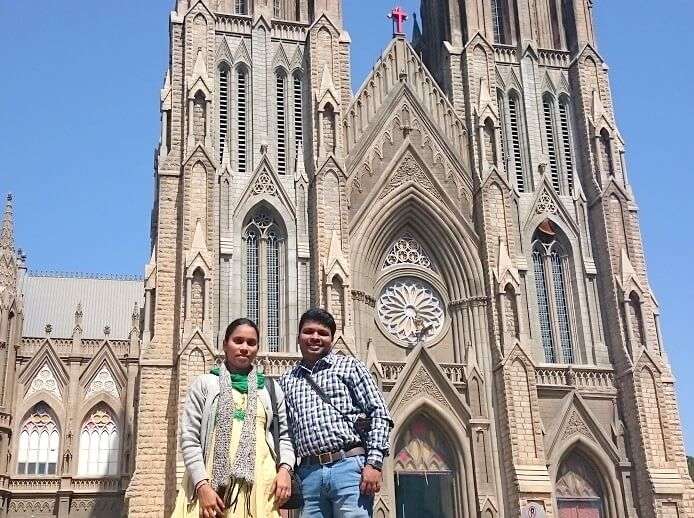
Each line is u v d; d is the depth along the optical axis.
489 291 59.75
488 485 54.75
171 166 58.16
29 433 79.31
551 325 61.31
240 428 12.16
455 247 61.25
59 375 81.25
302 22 65.44
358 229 59.41
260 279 57.62
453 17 68.44
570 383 58.94
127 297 96.25
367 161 61.44
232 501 11.76
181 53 61.62
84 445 80.19
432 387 56.03
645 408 57.69
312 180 59.72
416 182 62.00
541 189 64.38
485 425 56.12
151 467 51.09
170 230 56.75
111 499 78.19
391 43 65.44
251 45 63.78
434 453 55.78
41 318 90.69
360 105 62.94
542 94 67.75
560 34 70.00
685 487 56.16
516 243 62.28
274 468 12.45
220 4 64.56
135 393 80.50
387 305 59.91
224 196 58.62
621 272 61.34
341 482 12.77
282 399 13.15
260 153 60.69
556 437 56.62
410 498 54.66
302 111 63.00
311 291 57.50
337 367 13.60
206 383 12.41
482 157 62.81
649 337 59.91
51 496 77.19
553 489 54.94
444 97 65.06
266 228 59.25
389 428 13.27
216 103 61.34
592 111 66.56
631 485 56.97
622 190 64.00
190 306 53.41
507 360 56.75
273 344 56.62
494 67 66.69
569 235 63.69
